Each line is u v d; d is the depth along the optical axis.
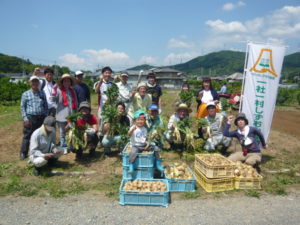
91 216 3.77
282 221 3.73
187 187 4.69
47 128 5.30
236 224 3.63
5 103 22.50
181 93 7.80
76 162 6.15
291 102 26.47
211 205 4.20
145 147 4.98
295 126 13.19
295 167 6.23
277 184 5.15
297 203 4.34
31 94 6.21
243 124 5.88
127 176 4.94
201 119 6.62
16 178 5.07
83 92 7.29
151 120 5.93
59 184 4.92
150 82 7.69
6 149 7.30
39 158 5.16
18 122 12.20
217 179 4.68
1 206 4.04
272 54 6.12
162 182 4.55
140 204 4.14
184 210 4.01
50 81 7.38
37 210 3.93
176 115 6.80
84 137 6.01
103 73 7.05
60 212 3.88
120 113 6.20
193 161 6.33
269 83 6.23
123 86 7.17
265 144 6.08
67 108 6.62
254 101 6.38
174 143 7.20
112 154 6.74
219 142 6.76
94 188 4.77
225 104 7.03
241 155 5.86
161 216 3.81
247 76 6.38
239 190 4.80
